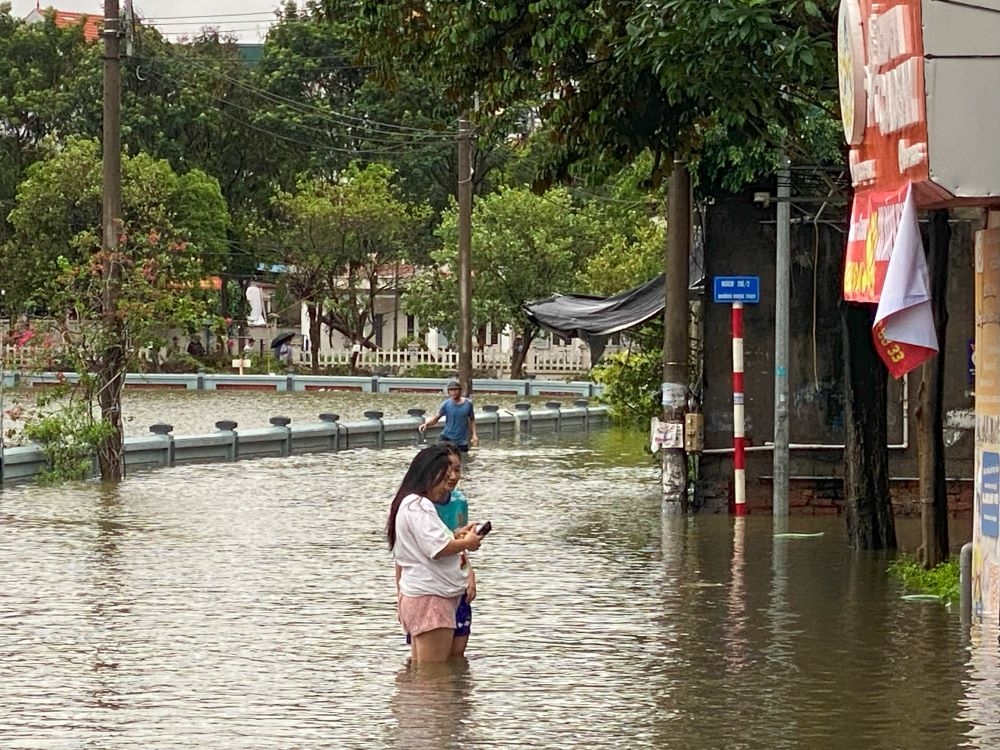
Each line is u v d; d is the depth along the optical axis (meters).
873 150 11.76
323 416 36.19
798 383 21.86
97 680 11.16
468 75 17.39
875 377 17.97
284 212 69.56
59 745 9.37
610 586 15.49
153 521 20.88
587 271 60.41
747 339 21.91
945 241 15.42
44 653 12.07
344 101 76.56
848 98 12.27
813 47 14.43
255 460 32.09
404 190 73.38
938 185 10.17
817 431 21.86
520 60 17.12
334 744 9.40
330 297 69.00
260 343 74.38
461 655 11.97
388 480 27.55
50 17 74.88
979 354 12.88
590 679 11.23
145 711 10.24
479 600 14.64
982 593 12.92
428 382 61.31
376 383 61.53
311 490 25.59
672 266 21.67
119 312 27.42
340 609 14.09
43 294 30.98
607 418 45.12
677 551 18.08
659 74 15.73
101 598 14.59
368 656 12.02
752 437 22.00
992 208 12.14
